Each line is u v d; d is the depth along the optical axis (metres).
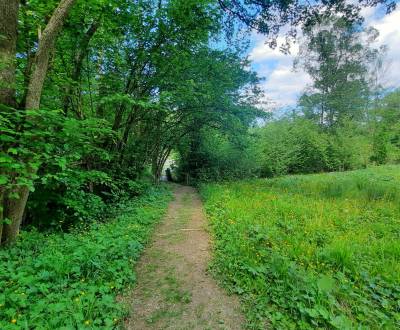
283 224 5.40
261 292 2.95
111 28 6.46
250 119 13.83
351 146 23.58
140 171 11.16
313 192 9.66
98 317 2.45
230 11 7.90
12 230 3.92
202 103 11.49
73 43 6.15
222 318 2.64
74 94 6.64
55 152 4.43
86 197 6.43
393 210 6.73
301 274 3.15
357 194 8.91
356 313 2.61
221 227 5.42
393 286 3.05
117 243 4.11
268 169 20.69
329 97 30.08
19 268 3.00
